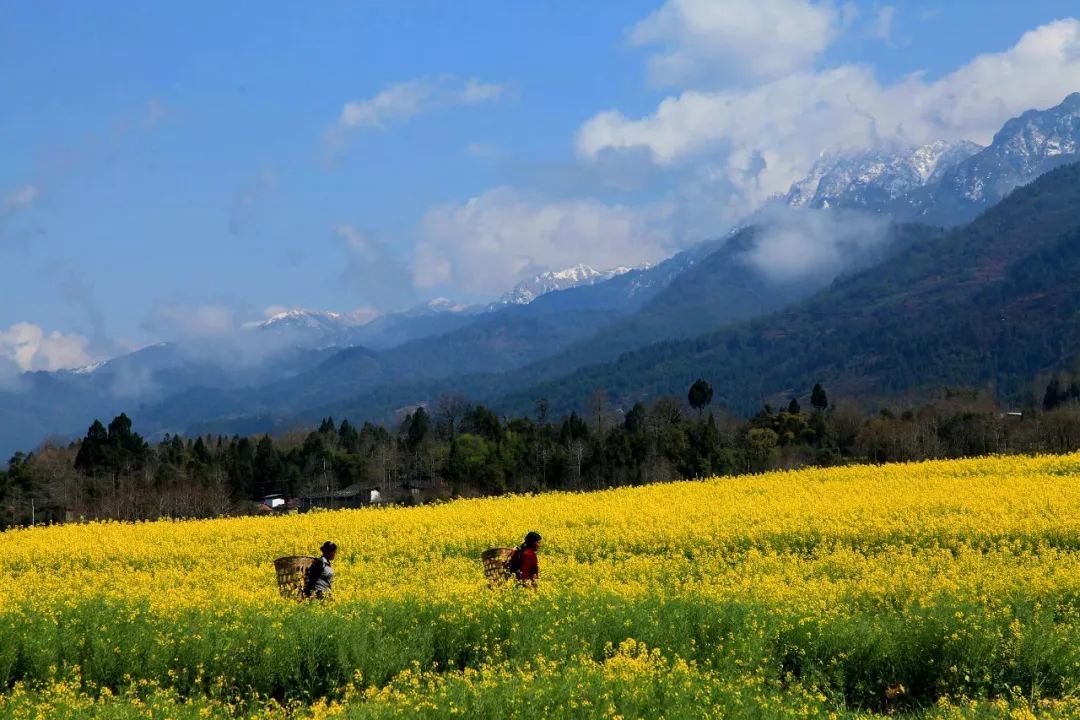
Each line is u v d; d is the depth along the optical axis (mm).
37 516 96438
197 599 22859
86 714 15102
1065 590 22312
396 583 28531
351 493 124812
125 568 35250
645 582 26344
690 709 14547
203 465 117000
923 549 30812
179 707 15805
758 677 17359
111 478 108125
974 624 18547
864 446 129000
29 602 22531
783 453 127000
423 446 131875
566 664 17641
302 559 23422
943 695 17734
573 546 34531
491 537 36844
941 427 132875
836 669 18578
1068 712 15648
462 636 19516
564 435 126500
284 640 18531
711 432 121188
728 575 27531
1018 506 37375
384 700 15688
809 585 23969
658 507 43469
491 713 14453
